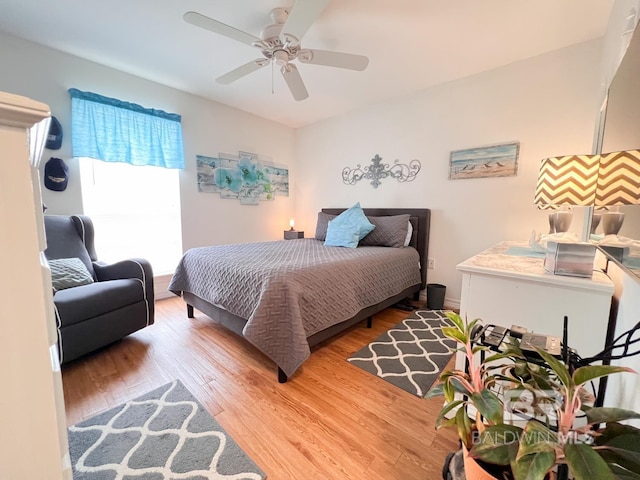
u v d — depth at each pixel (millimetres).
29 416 437
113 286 1877
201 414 1333
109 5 1729
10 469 427
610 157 1032
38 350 437
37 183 525
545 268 1203
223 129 3434
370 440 1195
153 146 2818
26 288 420
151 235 3016
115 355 1861
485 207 2668
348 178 3748
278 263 1901
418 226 3016
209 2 1703
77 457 1093
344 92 3051
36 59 2164
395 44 2123
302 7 1362
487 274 1217
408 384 1585
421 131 3025
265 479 1019
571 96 2182
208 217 3379
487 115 2586
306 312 1644
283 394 1488
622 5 1456
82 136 2383
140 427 1249
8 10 1770
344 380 1618
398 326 2393
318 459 1103
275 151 4086
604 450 517
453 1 1668
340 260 2061
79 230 2266
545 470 480
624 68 944
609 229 1010
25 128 400
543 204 1586
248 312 1700
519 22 1866
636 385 768
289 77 2061
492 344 876
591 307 1019
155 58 2355
